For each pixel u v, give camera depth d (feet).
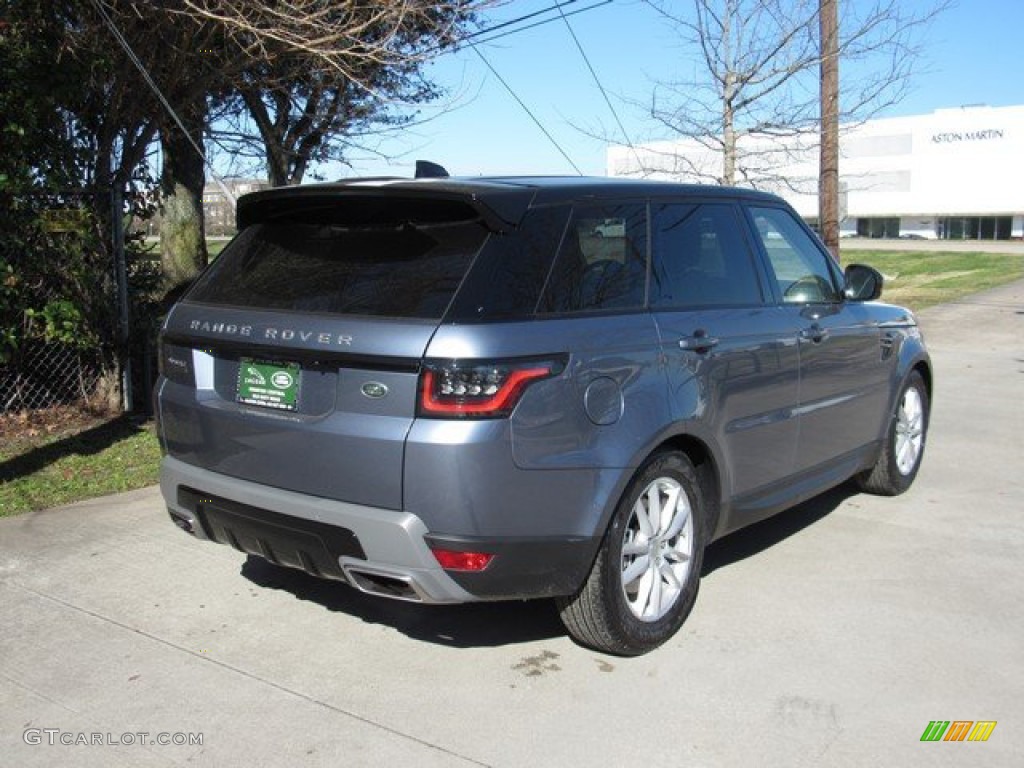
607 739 10.84
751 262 15.29
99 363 27.48
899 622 13.85
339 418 11.11
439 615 14.23
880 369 18.52
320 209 12.85
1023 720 11.18
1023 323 54.24
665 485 12.96
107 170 26.91
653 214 13.65
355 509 11.00
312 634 13.55
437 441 10.48
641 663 12.64
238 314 12.34
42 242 24.57
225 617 14.08
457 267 11.14
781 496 15.66
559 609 12.53
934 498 20.26
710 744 10.72
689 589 13.48
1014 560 16.43
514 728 11.07
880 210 241.14
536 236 11.71
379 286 11.45
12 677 12.26
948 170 231.50
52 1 24.16
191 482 12.73
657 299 13.15
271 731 11.02
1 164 22.93
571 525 11.41
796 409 15.60
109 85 26.66
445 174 13.82
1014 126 222.48
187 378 13.04
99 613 14.19
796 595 14.87
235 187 42.24
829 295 17.42
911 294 74.95
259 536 12.06
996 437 26.02
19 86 22.56
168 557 16.47
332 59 30.30
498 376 10.65
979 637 13.35
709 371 13.41
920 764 10.31
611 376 11.83
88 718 11.30
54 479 21.04
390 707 11.55
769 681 12.12
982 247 171.01
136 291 28.71
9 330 23.38
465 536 10.66
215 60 29.96
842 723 11.12
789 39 42.45
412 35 32.73
